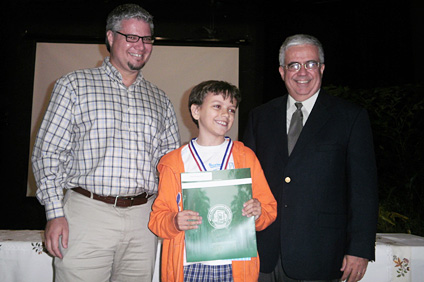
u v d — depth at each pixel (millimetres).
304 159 1316
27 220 4465
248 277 1122
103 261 1309
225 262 1124
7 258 1461
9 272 1462
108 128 1362
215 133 1211
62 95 1334
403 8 3615
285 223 1291
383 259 1503
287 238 1275
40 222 4473
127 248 1367
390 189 2721
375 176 1276
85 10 4660
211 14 4719
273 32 4387
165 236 1133
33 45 4562
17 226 4445
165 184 1206
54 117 1314
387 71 3723
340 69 4148
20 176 4492
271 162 1396
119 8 1448
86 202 1310
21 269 1459
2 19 4449
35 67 4508
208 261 1094
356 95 2971
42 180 1284
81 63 4531
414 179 2730
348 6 4117
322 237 1250
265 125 1478
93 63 4539
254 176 1242
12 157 4492
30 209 4469
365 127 1307
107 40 1479
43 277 1456
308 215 1270
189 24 4727
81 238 1275
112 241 1319
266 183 1264
